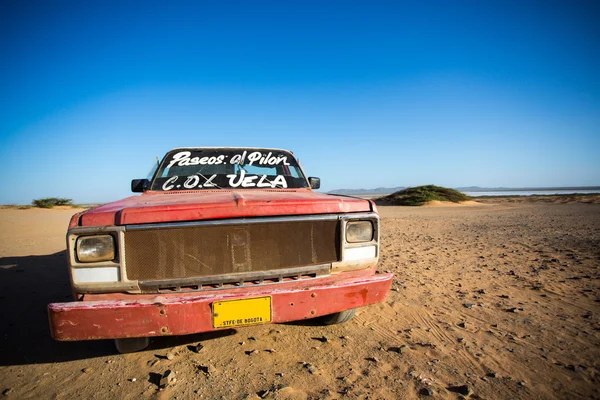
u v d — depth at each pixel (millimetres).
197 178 3805
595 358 2572
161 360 2635
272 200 2518
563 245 7125
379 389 2215
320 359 2617
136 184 4117
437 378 2338
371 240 2783
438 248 7270
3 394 2244
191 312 2242
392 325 3229
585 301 3779
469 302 3805
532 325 3174
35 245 8438
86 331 2154
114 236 2262
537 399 2107
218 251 2395
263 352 2734
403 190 34562
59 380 2402
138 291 2279
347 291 2561
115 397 2188
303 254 2580
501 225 11508
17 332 3238
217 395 2168
